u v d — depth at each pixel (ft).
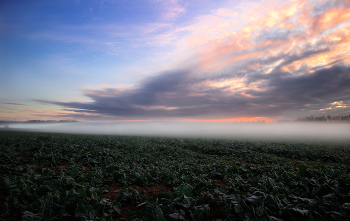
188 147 67.15
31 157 34.45
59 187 17.44
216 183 22.80
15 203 13.85
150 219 13.07
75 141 61.57
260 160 41.27
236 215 13.30
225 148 60.23
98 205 14.28
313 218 12.05
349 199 15.72
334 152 55.26
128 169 26.35
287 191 18.07
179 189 16.92
